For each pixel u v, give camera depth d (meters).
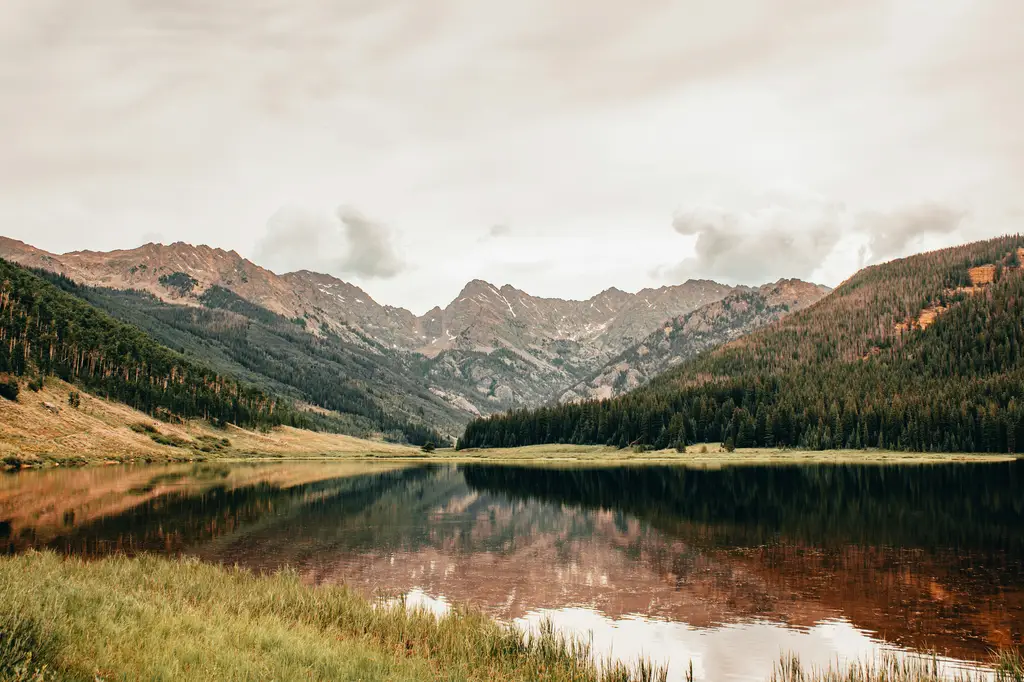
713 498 86.56
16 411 138.12
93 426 153.38
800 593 38.16
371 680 17.00
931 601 36.25
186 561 36.72
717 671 25.91
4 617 15.24
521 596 37.84
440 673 19.11
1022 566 44.44
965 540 53.78
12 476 101.75
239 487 98.75
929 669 26.00
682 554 49.66
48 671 13.79
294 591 28.81
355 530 60.16
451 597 37.56
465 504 82.25
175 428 191.62
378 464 186.75
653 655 27.83
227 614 22.67
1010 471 122.50
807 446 185.88
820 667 26.31
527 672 20.97
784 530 60.00
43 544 49.81
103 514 65.88
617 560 47.59
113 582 27.81
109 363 194.00
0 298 178.75
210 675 15.28
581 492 97.69
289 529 59.94
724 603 36.22
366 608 27.06
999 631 31.16
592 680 21.23
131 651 16.44
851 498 83.44
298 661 17.80
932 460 153.12
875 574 42.53
